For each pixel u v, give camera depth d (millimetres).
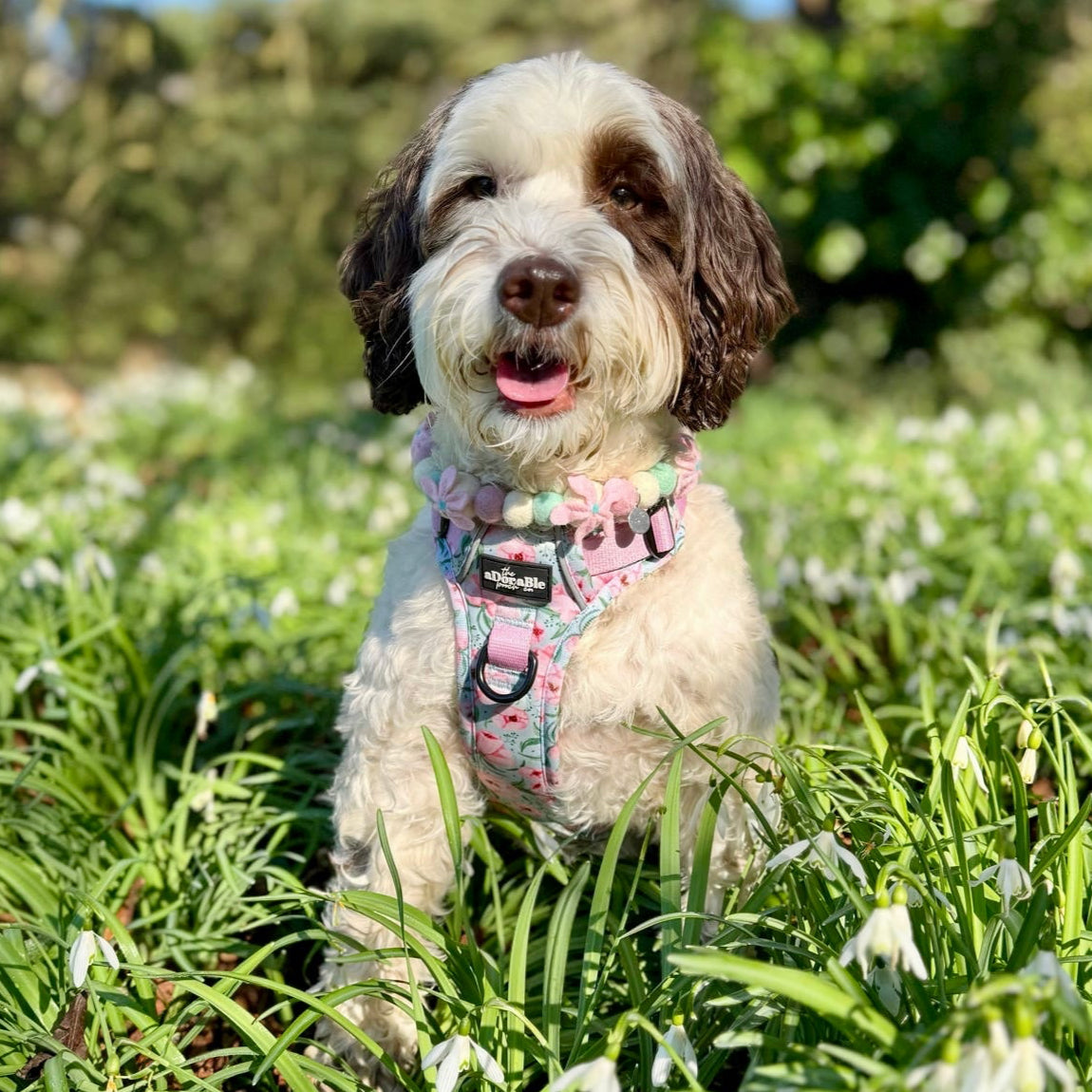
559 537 685
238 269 4648
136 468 2090
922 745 934
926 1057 449
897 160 2783
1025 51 2709
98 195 4836
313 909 795
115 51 5070
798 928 605
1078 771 885
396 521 1550
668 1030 532
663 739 685
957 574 1269
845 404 2822
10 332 4465
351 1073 640
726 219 786
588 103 716
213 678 1023
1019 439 1782
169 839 869
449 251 703
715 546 721
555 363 679
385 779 719
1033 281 2814
